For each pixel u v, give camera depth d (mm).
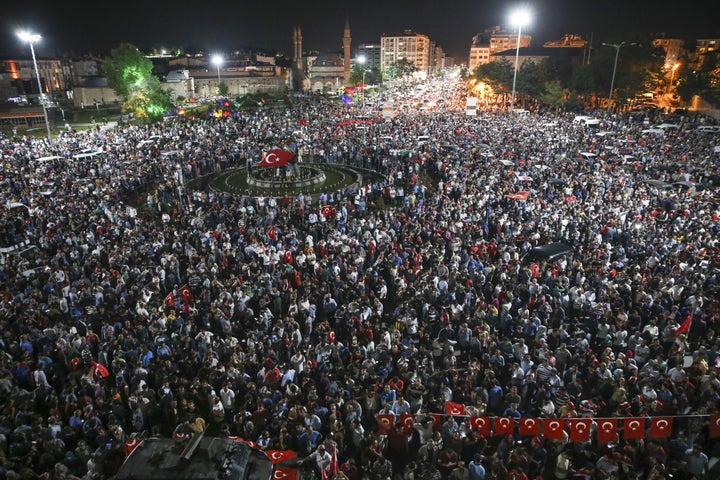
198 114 83688
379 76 196000
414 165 44531
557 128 58125
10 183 37906
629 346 17641
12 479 11656
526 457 12281
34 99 124688
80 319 19781
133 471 7441
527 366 16547
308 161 54125
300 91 152000
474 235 27156
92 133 62875
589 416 13711
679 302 21203
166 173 44281
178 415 14758
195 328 19297
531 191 34375
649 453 12422
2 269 23484
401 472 13555
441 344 18031
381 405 15070
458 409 13914
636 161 42906
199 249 27438
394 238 27594
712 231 26453
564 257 24078
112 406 14961
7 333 18141
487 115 72375
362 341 17969
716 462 12516
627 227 28047
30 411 14945
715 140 48781
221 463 7574
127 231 27562
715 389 14516
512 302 20641
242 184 44812
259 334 18281
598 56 84938
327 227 30344
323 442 12938
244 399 16016
